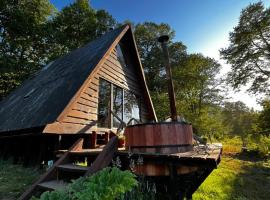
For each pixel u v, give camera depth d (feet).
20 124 21.63
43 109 21.56
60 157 16.12
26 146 27.37
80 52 36.27
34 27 67.10
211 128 78.84
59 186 12.32
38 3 70.08
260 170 30.12
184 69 84.48
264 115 59.57
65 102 20.01
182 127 13.99
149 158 12.89
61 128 19.80
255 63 79.05
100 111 27.07
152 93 72.95
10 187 14.85
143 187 13.15
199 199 16.66
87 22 79.66
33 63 66.39
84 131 23.17
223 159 40.22
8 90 60.64
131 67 37.32
